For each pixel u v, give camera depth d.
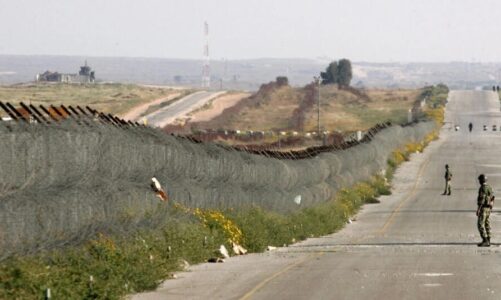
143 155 62.84
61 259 47.97
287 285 50.44
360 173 149.50
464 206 132.38
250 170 87.62
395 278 53.28
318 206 107.31
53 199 48.25
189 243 63.12
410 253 69.38
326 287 49.72
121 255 51.91
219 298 46.12
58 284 43.72
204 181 77.19
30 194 46.72
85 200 51.69
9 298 40.75
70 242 50.44
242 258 66.12
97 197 53.78
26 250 45.84
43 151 47.00
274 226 82.56
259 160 92.12
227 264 61.31
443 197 147.50
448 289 48.91
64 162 49.19
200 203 74.06
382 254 68.44
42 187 47.81
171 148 69.44
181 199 70.56
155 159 65.50
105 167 55.34
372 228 103.69
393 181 173.25
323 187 114.69
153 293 47.94
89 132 53.34
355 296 46.62
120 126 63.31
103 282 46.59
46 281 43.31
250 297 46.34
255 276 54.34
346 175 137.12
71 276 45.78
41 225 46.59
